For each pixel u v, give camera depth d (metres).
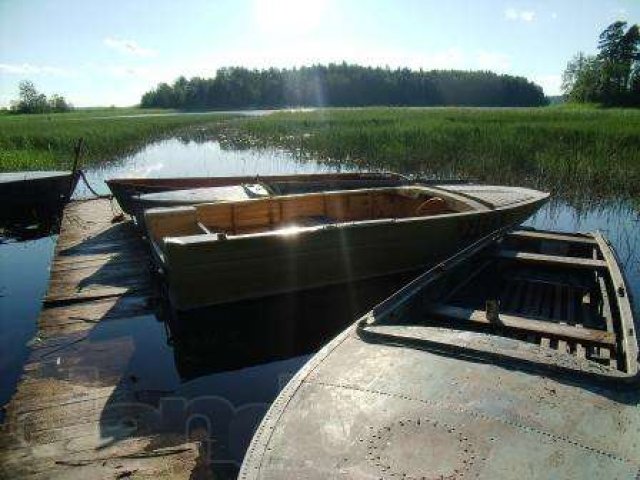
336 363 3.00
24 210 11.52
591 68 68.25
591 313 5.05
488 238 6.16
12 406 4.05
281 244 5.75
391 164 16.72
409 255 6.66
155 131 35.31
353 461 2.28
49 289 6.42
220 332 5.69
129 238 8.59
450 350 3.02
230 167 19.08
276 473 2.24
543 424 2.44
